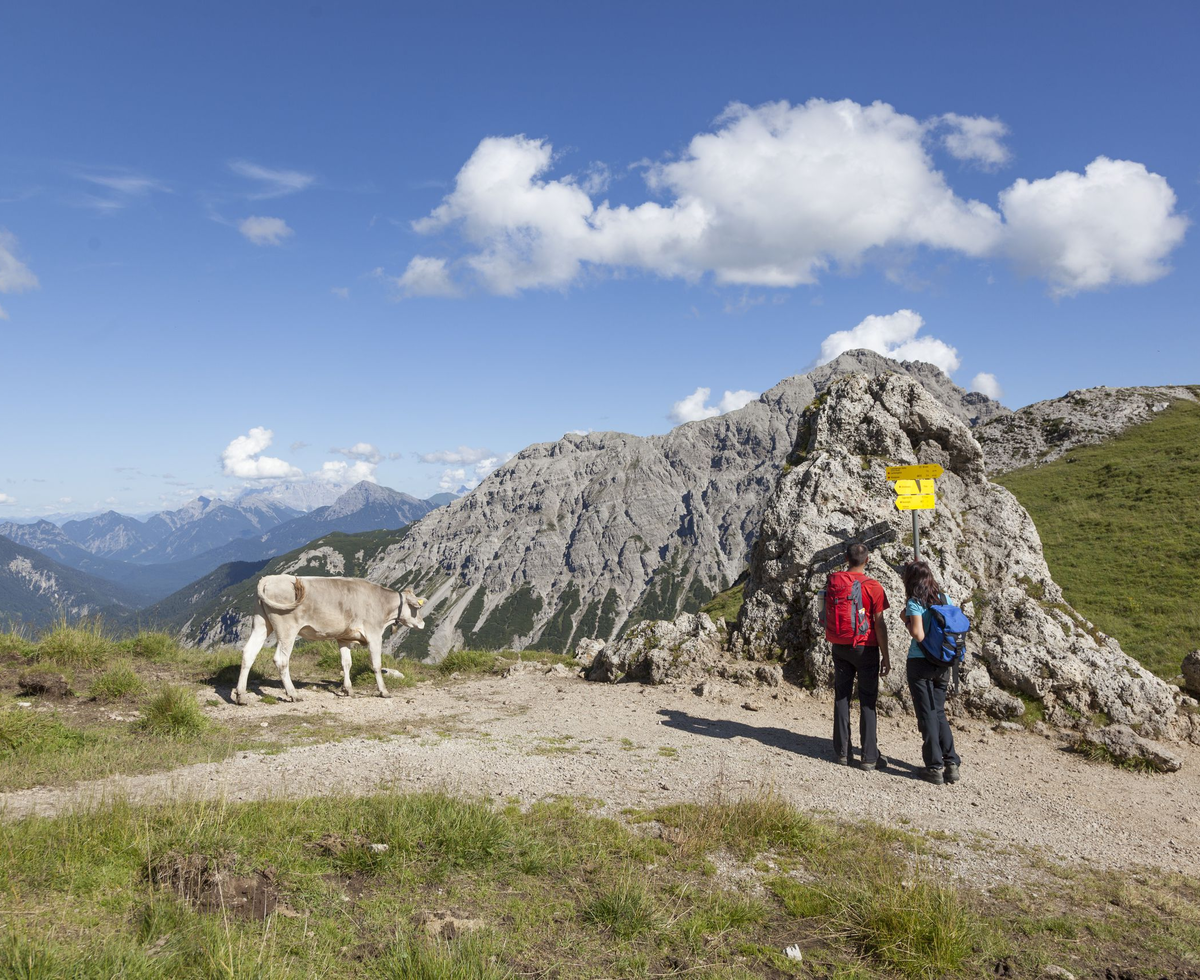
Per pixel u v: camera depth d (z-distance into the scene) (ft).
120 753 26.76
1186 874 20.70
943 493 46.03
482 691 44.62
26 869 15.88
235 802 20.98
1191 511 125.39
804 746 31.99
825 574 42.93
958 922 16.08
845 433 48.67
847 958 15.20
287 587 38.88
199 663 49.96
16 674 38.96
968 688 37.06
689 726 34.78
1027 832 23.31
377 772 25.44
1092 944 16.30
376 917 15.31
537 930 15.25
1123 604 89.66
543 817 21.47
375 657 41.86
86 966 12.03
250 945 13.42
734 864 19.36
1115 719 34.65
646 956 14.57
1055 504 150.00
